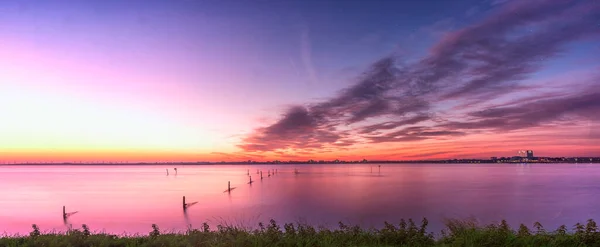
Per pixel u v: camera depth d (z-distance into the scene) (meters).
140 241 10.70
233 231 10.73
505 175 184.38
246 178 171.88
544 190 90.50
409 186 106.38
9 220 49.38
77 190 100.38
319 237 10.68
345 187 103.88
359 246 10.08
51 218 51.03
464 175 187.38
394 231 11.02
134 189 104.81
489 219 44.19
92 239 10.52
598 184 111.62
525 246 9.70
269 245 9.73
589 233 10.16
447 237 11.11
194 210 58.53
